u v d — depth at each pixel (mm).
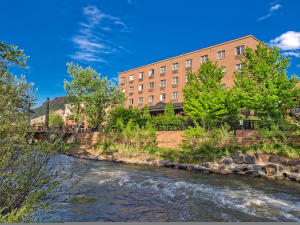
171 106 30219
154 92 39438
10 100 3709
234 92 17234
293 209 6324
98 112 28734
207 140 16250
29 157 3801
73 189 8039
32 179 3879
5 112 3672
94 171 12680
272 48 15820
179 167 14438
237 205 6680
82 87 28781
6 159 3332
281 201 7074
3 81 3816
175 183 9719
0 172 3309
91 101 28141
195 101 18781
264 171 11477
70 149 24938
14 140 3705
